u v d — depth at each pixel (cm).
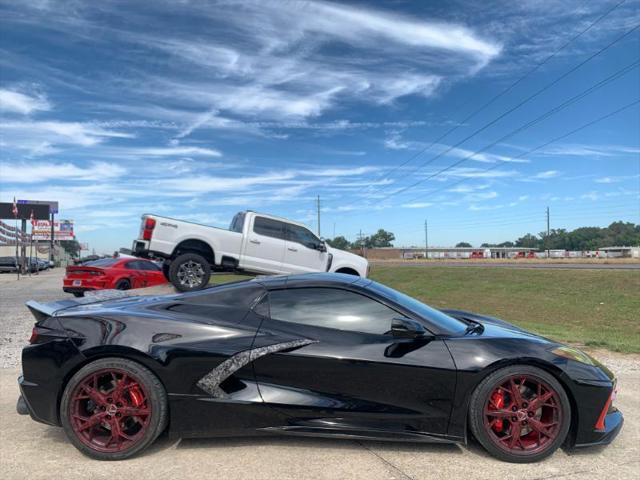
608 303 2092
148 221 1175
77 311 392
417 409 370
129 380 369
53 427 426
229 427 374
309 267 1292
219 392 372
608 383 374
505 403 373
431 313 416
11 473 339
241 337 380
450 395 368
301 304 398
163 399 369
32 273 4603
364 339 380
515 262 6297
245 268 1234
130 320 379
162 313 393
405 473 346
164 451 377
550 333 1030
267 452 377
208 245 1209
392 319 384
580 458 376
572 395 370
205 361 371
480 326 432
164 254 1185
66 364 366
